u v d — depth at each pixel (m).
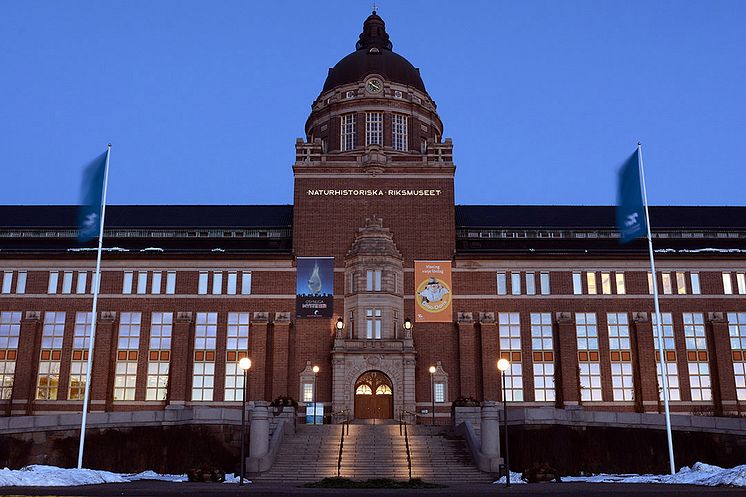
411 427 50.94
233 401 64.12
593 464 45.53
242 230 73.50
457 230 73.88
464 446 45.94
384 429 50.12
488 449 42.34
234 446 47.34
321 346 65.62
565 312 66.62
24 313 66.12
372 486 35.50
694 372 65.25
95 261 67.62
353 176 70.19
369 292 65.75
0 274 67.12
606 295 67.06
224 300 66.75
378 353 63.75
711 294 67.12
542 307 66.94
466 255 68.00
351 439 47.22
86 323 66.06
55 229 73.25
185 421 47.41
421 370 65.25
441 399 64.44
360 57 80.81
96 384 63.88
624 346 66.00
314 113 79.44
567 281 67.56
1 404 63.72
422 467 42.09
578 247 72.56
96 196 45.12
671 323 66.44
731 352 65.62
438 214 69.31
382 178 70.12
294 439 47.12
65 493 28.50
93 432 45.06
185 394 64.00
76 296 66.69
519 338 66.19
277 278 67.50
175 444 46.88
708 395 64.69
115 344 65.56
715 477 34.31
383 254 66.75
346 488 34.28
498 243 72.88
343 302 67.00
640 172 44.31
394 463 42.72
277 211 79.50
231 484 36.84
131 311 66.50
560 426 46.59
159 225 74.56
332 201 69.56
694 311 66.75
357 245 67.50
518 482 38.97
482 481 40.31
